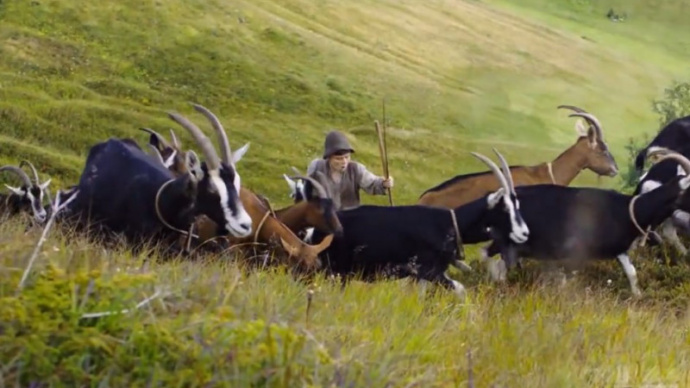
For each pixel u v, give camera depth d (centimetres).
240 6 5688
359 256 1120
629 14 6688
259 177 3853
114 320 498
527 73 5353
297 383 495
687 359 816
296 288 807
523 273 1252
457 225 1166
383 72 5391
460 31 6219
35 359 467
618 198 1267
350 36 5881
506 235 1209
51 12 5103
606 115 4522
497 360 680
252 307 583
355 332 630
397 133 4522
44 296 499
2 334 477
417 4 6575
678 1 6575
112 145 1070
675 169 1413
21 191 1756
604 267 1308
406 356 598
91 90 4538
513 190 1207
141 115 4253
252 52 5250
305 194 1195
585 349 752
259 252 1054
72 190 1116
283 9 5947
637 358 750
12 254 549
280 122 4594
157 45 5066
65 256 591
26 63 4669
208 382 479
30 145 3609
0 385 450
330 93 4966
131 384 474
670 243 1366
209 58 5075
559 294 1066
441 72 5575
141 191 1002
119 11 5266
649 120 4391
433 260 1127
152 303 527
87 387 469
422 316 802
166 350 494
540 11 6831
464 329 768
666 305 1193
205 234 1023
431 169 4169
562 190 1269
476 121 4653
